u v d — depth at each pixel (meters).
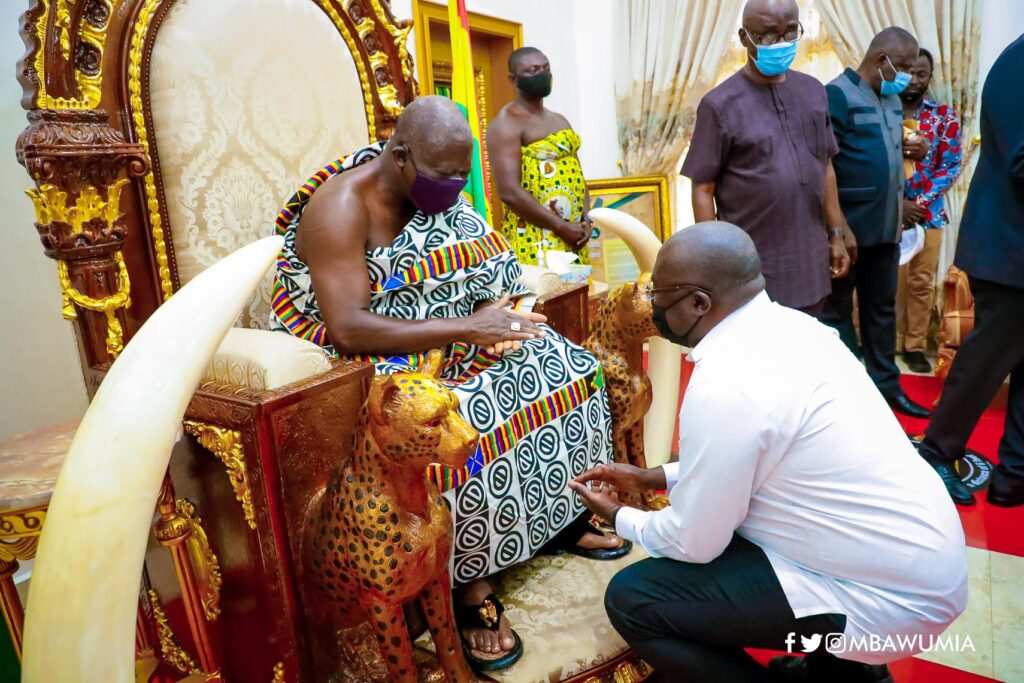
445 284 1.62
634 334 1.84
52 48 1.41
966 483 2.59
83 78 1.48
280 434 1.22
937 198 3.85
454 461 1.18
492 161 3.05
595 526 1.88
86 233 1.48
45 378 2.14
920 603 1.21
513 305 1.83
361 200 1.55
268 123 1.84
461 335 1.52
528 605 1.66
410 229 1.59
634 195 4.69
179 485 1.39
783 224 2.61
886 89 3.10
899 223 3.17
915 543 1.19
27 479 1.22
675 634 1.38
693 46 4.73
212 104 1.72
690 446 1.24
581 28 5.25
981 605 1.93
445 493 1.42
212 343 1.10
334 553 1.24
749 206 2.62
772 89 2.60
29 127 1.40
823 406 1.21
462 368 1.67
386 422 1.15
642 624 1.38
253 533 1.26
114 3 1.54
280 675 1.33
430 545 1.25
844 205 3.19
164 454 1.04
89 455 1.01
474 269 1.65
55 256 1.46
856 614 1.25
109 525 1.00
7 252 2.04
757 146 2.56
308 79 1.93
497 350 1.56
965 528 2.33
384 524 1.20
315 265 1.53
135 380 1.04
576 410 1.70
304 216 1.55
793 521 1.26
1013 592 1.97
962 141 4.05
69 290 1.48
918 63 3.54
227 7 1.75
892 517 1.20
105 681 1.01
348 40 2.06
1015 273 2.17
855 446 1.20
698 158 2.66
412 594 1.26
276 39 1.85
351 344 1.51
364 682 1.41
